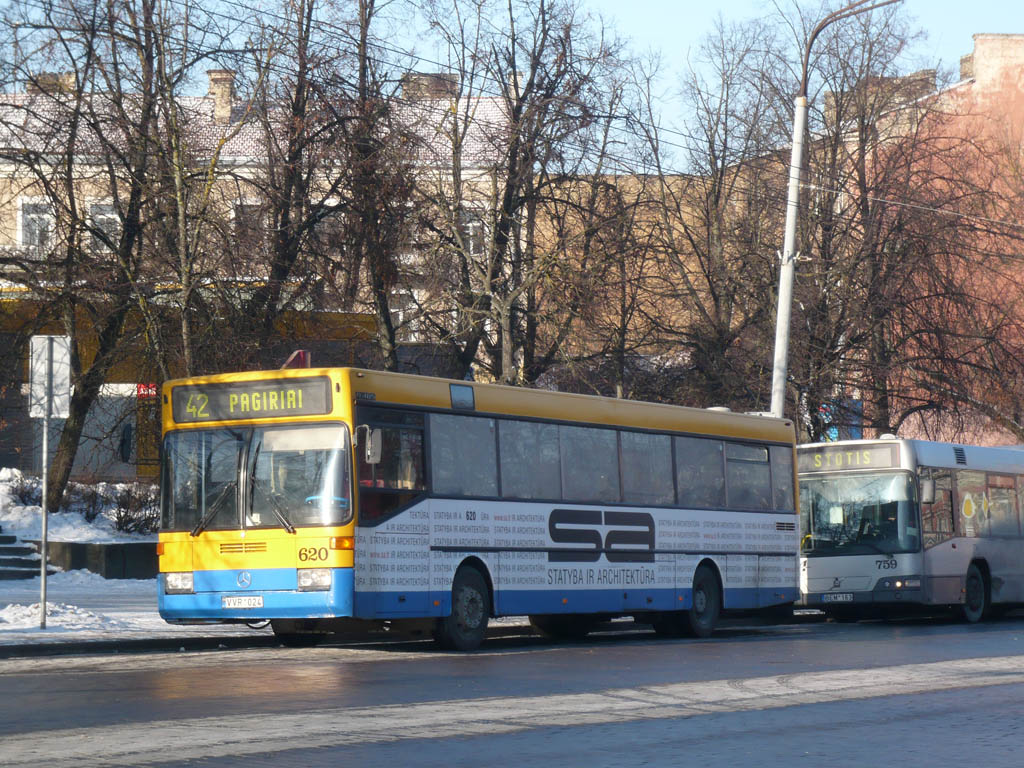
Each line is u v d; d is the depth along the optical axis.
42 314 30.81
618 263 35.41
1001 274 39.75
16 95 30.50
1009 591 29.28
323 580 17.05
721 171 41.66
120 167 30.22
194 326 29.36
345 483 17.19
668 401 38.12
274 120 31.70
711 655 17.73
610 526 20.92
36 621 19.17
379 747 9.58
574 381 36.28
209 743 9.57
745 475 23.88
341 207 32.81
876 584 26.84
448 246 34.69
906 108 39.72
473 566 18.86
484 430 19.20
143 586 29.64
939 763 9.40
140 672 14.68
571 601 20.11
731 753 9.66
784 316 29.39
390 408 17.89
